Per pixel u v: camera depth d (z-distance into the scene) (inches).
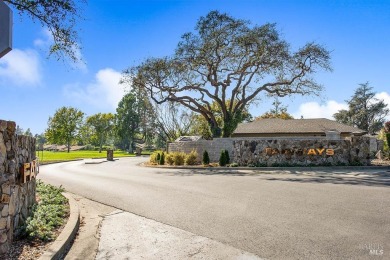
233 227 239.1
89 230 244.1
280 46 1065.5
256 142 819.4
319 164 776.3
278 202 328.2
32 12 427.2
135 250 199.8
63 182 544.7
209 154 1034.1
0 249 170.4
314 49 1082.7
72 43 460.4
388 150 930.7
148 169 852.6
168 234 228.7
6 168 180.9
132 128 3289.9
